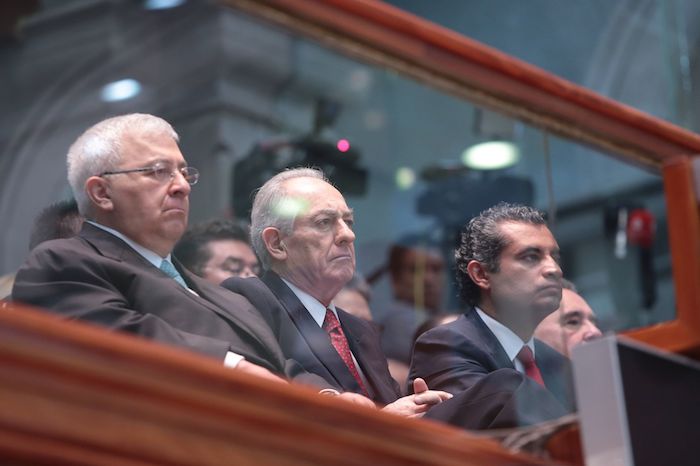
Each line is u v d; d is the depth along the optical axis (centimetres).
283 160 616
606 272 755
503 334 551
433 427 423
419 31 507
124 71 549
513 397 500
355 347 567
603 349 470
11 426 321
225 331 516
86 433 334
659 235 855
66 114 542
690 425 477
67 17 535
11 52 529
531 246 565
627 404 460
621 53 1537
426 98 550
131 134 550
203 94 570
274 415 371
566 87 546
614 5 1550
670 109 1514
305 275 568
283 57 523
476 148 574
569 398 481
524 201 571
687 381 487
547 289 555
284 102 600
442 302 587
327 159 628
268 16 487
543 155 558
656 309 881
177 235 548
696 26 1521
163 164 551
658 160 559
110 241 530
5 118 525
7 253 509
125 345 343
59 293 499
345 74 531
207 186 578
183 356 356
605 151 558
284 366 519
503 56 531
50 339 328
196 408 354
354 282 591
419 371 564
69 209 529
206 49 545
